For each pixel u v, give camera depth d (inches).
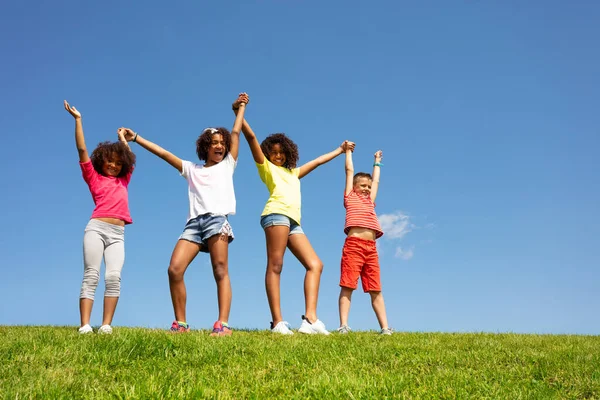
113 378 148.7
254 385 145.4
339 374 158.1
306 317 275.0
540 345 236.1
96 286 244.7
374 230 323.6
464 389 149.3
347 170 339.3
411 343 227.8
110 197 255.1
